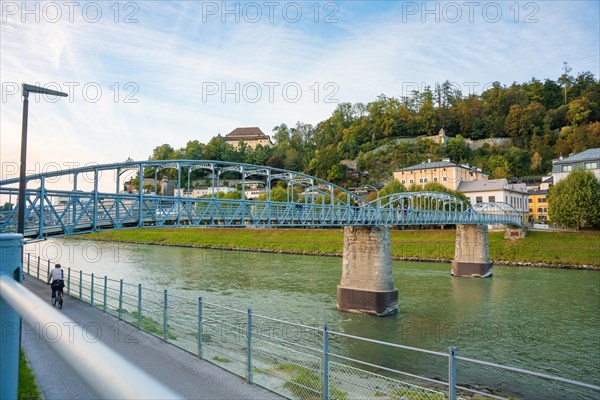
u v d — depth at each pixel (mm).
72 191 23094
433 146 134625
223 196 89688
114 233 105500
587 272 57812
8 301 2129
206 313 30844
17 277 3402
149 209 27031
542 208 107562
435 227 87312
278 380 11516
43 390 9938
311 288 43438
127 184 85000
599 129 120938
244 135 184750
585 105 136000
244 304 35844
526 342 27656
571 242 67500
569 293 43438
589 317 33875
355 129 158625
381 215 43469
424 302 39875
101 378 1141
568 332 29875
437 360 23812
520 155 128375
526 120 137000
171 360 12250
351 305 36250
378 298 35219
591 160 83688
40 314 1667
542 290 45281
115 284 41000
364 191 117562
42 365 11594
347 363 22625
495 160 125188
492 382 20250
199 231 96375
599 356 25031
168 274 50562
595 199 72312
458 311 36281
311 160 143625
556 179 87688
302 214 36906
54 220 23547
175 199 28234
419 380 20234
